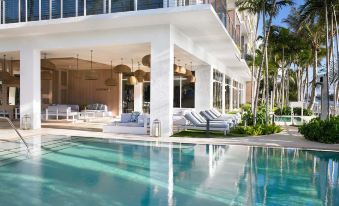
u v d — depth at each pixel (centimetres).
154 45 1114
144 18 1021
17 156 823
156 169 704
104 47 1259
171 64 1104
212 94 1817
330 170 702
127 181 609
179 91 2073
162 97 1112
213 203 490
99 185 581
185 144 1007
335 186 584
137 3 1130
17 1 1287
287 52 2572
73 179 620
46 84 2122
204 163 763
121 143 1025
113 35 1170
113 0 1164
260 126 1253
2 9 1307
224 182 607
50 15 1215
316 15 1650
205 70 1798
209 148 950
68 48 1259
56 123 1602
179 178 633
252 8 1452
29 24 1132
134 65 2012
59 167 714
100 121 1745
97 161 778
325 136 1005
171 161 782
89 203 486
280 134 1230
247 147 966
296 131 1336
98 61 1836
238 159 807
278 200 506
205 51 1638
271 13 1361
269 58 2666
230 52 1706
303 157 838
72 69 2283
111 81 1775
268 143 994
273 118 1628
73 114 1725
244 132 1220
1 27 1168
